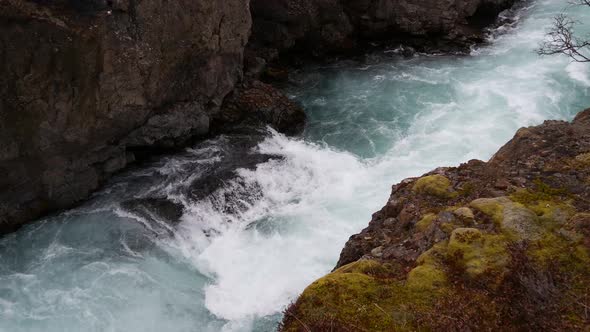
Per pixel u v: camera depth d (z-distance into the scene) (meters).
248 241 15.61
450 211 9.87
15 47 13.77
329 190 17.34
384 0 25.02
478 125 20.09
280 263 14.69
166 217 16.41
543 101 21.30
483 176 11.27
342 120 21.39
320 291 8.49
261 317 13.18
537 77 23.09
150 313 13.45
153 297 13.86
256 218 16.47
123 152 17.92
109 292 14.02
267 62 24.27
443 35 26.53
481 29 27.77
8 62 13.82
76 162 16.44
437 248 9.09
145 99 17.08
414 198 11.09
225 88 20.09
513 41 26.61
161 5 16.23
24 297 13.93
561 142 11.73
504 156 12.02
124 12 15.42
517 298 8.17
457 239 8.99
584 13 28.86
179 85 18.27
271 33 24.20
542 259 8.61
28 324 13.22
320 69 25.14
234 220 16.50
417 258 9.14
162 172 18.12
